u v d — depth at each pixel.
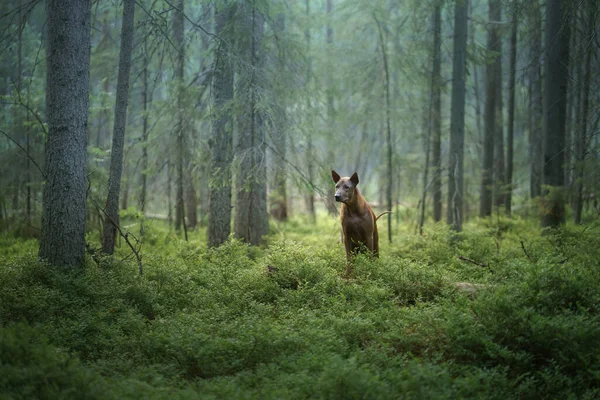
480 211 18.42
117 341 5.62
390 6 18.69
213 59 12.33
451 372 5.03
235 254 9.94
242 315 6.66
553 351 5.21
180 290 7.61
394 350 5.48
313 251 9.30
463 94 14.47
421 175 21.23
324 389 4.21
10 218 15.34
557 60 11.56
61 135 8.17
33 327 5.67
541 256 7.99
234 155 12.24
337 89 21.00
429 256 10.48
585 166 10.30
